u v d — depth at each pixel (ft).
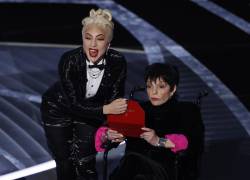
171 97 39.73
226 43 90.58
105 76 43.19
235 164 55.21
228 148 58.44
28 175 52.60
